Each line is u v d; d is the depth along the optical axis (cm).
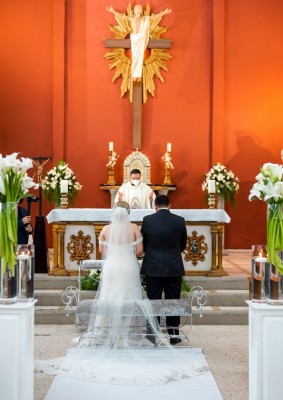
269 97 1373
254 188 459
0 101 1359
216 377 576
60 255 936
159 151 1373
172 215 699
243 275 968
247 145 1369
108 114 1372
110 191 1327
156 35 1372
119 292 662
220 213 936
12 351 424
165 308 654
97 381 554
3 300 433
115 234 680
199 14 1379
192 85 1377
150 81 1370
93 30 1372
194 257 945
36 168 1354
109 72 1372
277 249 438
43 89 1361
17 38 1361
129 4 1373
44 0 1365
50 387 538
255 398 430
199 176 1370
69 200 1220
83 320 667
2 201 451
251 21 1374
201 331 782
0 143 1355
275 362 424
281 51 1373
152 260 685
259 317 426
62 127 1354
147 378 555
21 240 876
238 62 1373
